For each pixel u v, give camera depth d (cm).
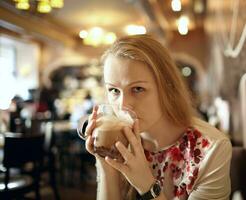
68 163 498
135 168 89
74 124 499
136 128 91
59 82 1088
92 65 1033
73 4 707
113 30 991
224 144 105
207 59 937
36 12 700
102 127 89
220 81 498
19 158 275
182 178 108
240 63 251
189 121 110
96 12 782
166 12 786
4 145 268
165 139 112
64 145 484
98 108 100
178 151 111
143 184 91
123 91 96
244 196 165
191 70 1079
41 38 884
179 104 106
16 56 1083
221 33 425
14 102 525
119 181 116
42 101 675
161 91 100
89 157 475
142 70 96
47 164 372
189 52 1023
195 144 108
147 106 97
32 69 1088
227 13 338
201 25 972
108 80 99
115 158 90
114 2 696
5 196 264
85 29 958
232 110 316
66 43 1010
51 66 1102
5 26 711
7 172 266
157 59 100
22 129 390
